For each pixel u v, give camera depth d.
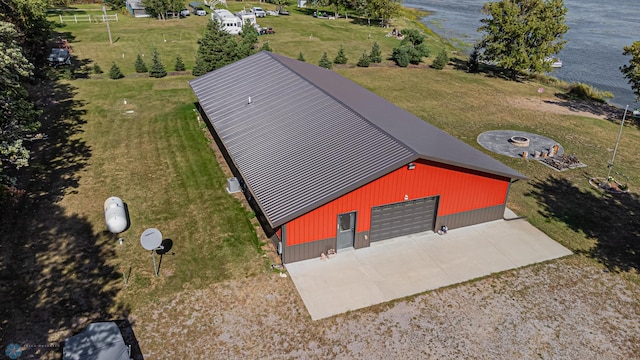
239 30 64.25
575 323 17.23
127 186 25.59
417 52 55.12
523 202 25.45
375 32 72.94
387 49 62.53
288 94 29.28
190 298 17.72
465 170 21.39
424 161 20.25
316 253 20.12
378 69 53.25
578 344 16.31
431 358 15.52
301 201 18.95
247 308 17.36
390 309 17.55
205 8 84.00
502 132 35.69
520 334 16.64
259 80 32.62
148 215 22.98
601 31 83.25
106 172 27.05
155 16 75.81
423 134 24.28
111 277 18.62
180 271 19.12
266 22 74.88
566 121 38.94
